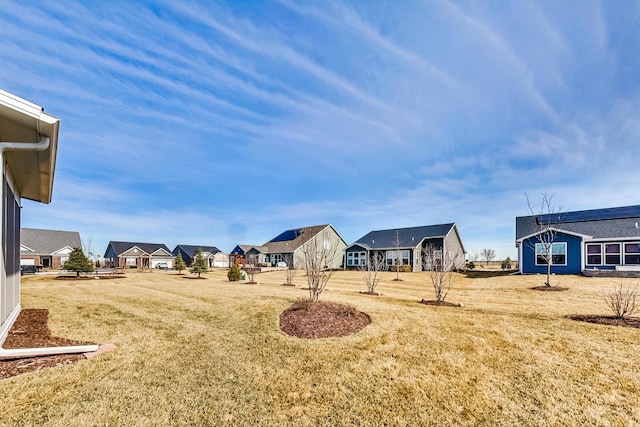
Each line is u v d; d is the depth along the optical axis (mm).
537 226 24125
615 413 3893
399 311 8953
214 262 65250
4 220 6121
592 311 9297
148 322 8016
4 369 4684
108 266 52406
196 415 3797
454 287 17047
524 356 5594
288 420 3764
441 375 4945
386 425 3705
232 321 8055
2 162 5328
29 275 30094
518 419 3801
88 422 3521
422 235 33000
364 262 34250
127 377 4660
